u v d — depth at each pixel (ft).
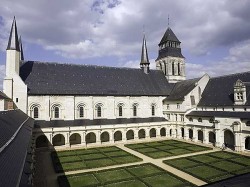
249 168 122.01
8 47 185.37
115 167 127.54
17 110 166.09
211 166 126.52
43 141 184.03
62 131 178.81
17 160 60.90
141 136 232.12
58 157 149.79
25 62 208.54
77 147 181.68
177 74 287.07
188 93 222.28
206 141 196.13
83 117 212.84
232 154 155.22
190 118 216.54
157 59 302.04
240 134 164.25
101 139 210.79
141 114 241.76
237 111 181.88
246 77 197.47
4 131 75.41
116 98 227.81
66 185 99.96
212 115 191.42
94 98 216.95
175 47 289.33
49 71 212.43
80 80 219.82
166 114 248.52
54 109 201.05
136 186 99.45
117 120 220.02
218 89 216.95
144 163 134.62
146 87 251.39
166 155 154.51
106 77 237.25
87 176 113.09
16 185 44.83
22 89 186.70
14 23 188.96
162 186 98.22
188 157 147.54
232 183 44.80
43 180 108.17
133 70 263.29
